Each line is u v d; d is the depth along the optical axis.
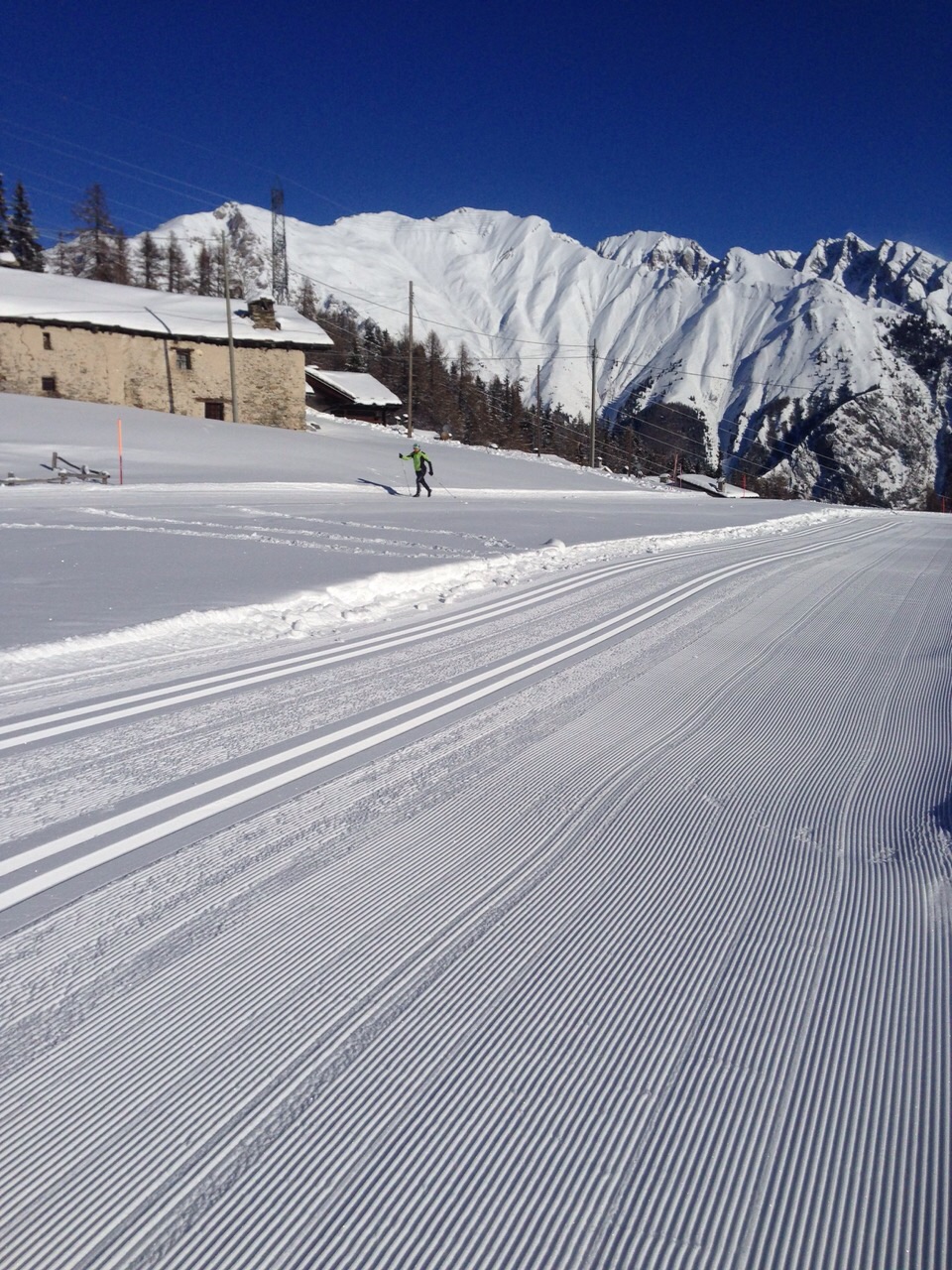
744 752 5.32
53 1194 2.09
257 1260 1.92
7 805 4.25
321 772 4.81
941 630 9.23
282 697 6.19
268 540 14.44
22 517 16.28
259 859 3.79
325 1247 1.96
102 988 2.87
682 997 2.90
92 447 29.45
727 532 20.75
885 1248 1.98
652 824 4.26
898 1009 2.86
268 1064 2.54
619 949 3.18
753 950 3.19
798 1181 2.17
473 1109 2.38
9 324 38.56
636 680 6.97
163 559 11.76
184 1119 2.32
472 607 9.90
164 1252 1.94
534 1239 1.99
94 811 4.22
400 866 3.76
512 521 20.52
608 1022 2.76
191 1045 2.61
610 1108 2.39
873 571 14.38
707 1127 2.33
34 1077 2.46
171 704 5.90
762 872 3.79
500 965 3.06
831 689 6.81
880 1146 2.28
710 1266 1.93
